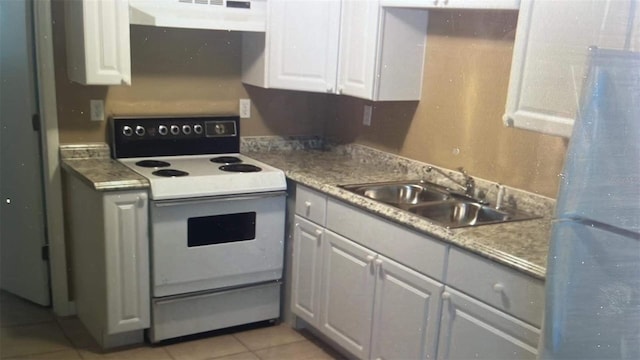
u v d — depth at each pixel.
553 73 1.95
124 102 3.01
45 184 2.92
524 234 2.08
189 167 2.93
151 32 3.01
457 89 2.71
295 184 2.90
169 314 2.77
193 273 2.78
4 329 2.87
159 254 2.67
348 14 2.92
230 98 3.31
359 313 2.55
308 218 2.83
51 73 2.80
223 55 3.24
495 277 1.93
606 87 1.46
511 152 2.47
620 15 1.58
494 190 2.54
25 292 3.13
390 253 2.36
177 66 3.12
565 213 1.54
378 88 2.81
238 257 2.88
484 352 2.00
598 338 1.51
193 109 3.21
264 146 3.45
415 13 2.79
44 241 2.99
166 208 2.64
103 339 2.73
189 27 2.87
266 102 3.41
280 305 3.10
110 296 2.62
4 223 3.07
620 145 1.43
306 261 2.87
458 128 2.72
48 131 2.84
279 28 3.04
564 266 1.55
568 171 1.54
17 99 2.85
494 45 2.50
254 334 2.98
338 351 2.83
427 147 2.91
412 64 2.86
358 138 3.37
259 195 2.86
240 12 2.99
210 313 2.88
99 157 2.98
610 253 1.47
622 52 1.45
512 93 2.11
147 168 2.85
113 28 2.67
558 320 1.56
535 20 1.99
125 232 2.59
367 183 2.76
